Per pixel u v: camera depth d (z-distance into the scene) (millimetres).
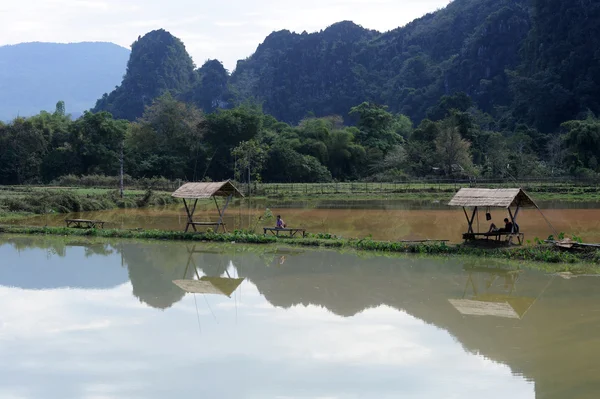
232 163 87000
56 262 23203
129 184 69062
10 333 13836
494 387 10727
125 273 20969
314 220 37906
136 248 26922
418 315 15305
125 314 15453
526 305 16234
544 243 24297
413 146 89688
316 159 91125
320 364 11883
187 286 18828
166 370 11547
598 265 21953
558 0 148625
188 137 88062
